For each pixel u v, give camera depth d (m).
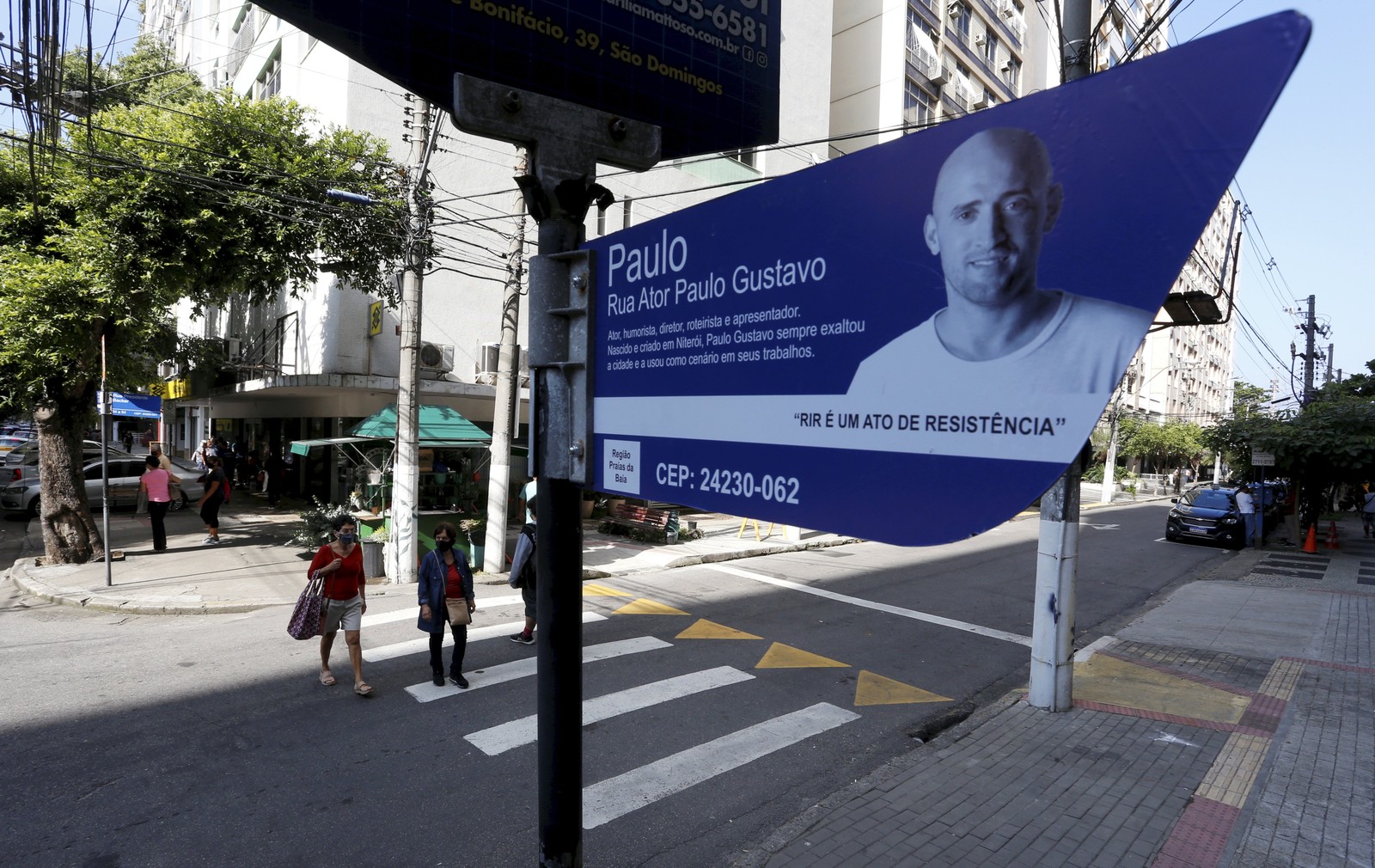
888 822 4.59
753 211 1.83
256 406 23.39
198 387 24.34
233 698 6.41
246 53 20.44
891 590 11.84
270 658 7.48
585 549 14.87
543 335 2.41
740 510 1.85
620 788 5.07
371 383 14.88
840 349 1.63
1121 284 1.18
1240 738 5.93
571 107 2.46
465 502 12.97
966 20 27.86
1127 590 12.87
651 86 2.69
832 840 4.38
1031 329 1.29
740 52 2.92
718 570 13.36
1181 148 1.13
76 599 9.79
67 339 11.08
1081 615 10.88
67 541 12.13
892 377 1.52
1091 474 44.75
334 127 13.43
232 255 12.04
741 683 7.13
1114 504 33.38
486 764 5.27
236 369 18.88
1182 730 6.12
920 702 6.87
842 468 1.62
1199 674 7.72
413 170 11.92
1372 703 6.79
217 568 11.81
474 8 2.41
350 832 4.40
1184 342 61.16
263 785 4.92
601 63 2.58
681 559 13.89
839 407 1.63
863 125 24.81
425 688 6.70
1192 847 4.30
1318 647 8.82
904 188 1.50
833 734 6.07
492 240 16.34
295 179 11.85
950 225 1.42
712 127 2.85
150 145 11.00
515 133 2.34
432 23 2.37
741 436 1.86
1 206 12.61
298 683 6.78
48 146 8.24
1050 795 4.96
